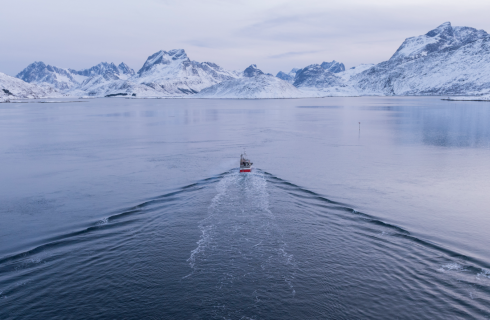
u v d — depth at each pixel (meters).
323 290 25.05
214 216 37.81
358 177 53.22
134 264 28.36
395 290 24.98
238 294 24.62
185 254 29.86
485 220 37.00
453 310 22.91
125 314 22.72
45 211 40.19
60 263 28.56
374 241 32.12
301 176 53.81
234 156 69.62
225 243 31.78
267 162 63.81
